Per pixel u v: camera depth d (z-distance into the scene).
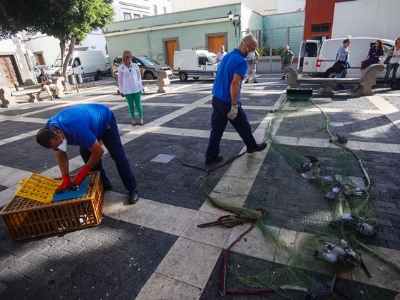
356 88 8.95
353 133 4.97
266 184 3.40
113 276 2.20
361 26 11.68
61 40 13.82
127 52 5.82
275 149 4.43
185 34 19.33
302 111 6.68
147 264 2.29
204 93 10.38
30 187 2.75
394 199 2.91
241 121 3.79
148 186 3.53
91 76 20.50
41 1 10.99
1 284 2.19
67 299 2.03
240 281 2.06
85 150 3.10
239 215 2.78
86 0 12.08
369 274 2.04
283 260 2.23
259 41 21.81
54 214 2.67
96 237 2.65
